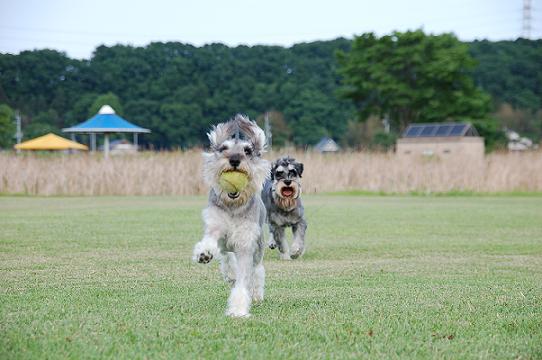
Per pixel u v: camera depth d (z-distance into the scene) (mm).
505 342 4852
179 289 6902
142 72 81562
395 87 62375
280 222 9891
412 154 29516
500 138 66750
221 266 6691
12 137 73500
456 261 9375
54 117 78125
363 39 65500
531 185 27984
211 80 78375
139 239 11531
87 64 82125
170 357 4363
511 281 7617
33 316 5480
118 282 7316
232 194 6008
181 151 28688
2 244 10742
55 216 16078
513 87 81000
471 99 63094
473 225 14742
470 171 27734
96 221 14836
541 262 9297
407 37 63094
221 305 6082
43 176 25938
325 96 77312
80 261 8930
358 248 10867
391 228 14031
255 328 5160
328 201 22938
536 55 82562
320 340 4852
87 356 4332
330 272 8297
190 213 17047
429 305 6145
